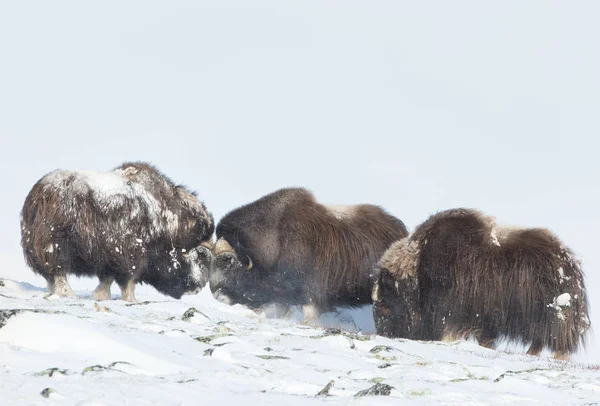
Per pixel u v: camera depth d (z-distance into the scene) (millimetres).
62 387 17562
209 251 50812
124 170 46531
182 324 33281
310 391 21562
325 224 53344
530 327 45062
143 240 45688
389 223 56031
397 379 25484
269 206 53344
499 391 24844
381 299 49625
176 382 19859
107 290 45281
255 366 24531
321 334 35906
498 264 45969
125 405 16594
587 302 45906
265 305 53531
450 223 48125
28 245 42156
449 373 28328
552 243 46094
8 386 17188
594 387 27578
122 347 22312
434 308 47500
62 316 23344
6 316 22844
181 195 49281
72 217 42188
